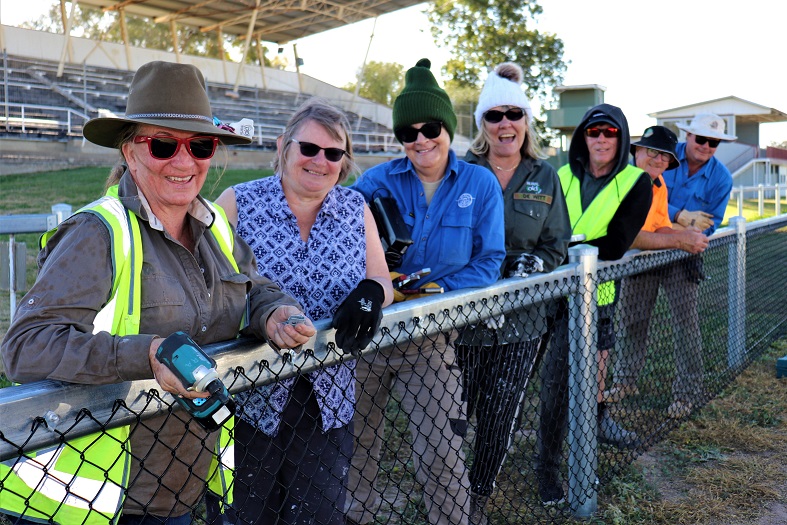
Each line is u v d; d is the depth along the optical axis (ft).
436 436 9.80
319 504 8.02
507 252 11.46
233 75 107.65
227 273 6.77
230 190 8.61
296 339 6.17
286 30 108.17
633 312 15.69
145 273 6.03
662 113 116.78
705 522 12.00
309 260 8.44
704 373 17.35
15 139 61.05
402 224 10.26
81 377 5.00
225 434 7.03
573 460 11.68
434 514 9.83
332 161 8.28
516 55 132.98
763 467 14.01
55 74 87.15
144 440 6.37
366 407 10.45
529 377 11.91
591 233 12.61
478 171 10.80
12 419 4.72
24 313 5.31
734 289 18.90
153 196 6.30
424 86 10.44
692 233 13.97
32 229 13.88
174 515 6.69
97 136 6.32
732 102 114.42
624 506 12.32
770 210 68.18
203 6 95.91
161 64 6.26
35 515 5.52
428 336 8.28
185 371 4.93
